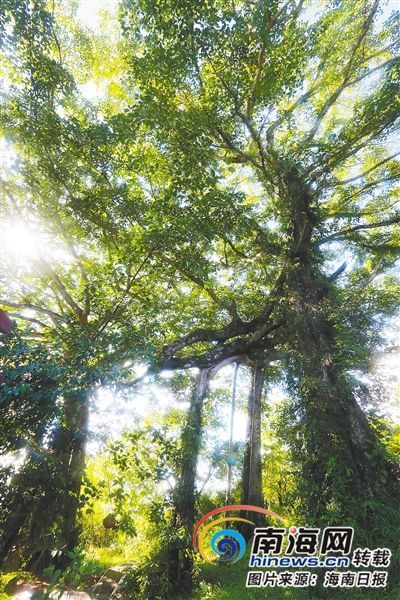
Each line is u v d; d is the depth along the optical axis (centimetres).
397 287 852
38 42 721
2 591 513
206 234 699
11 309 1133
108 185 828
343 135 952
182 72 814
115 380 568
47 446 575
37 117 731
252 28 777
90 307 699
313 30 888
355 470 601
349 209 1162
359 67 1034
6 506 511
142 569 632
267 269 1077
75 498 578
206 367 953
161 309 732
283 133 1155
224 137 953
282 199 960
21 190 870
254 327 1020
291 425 728
